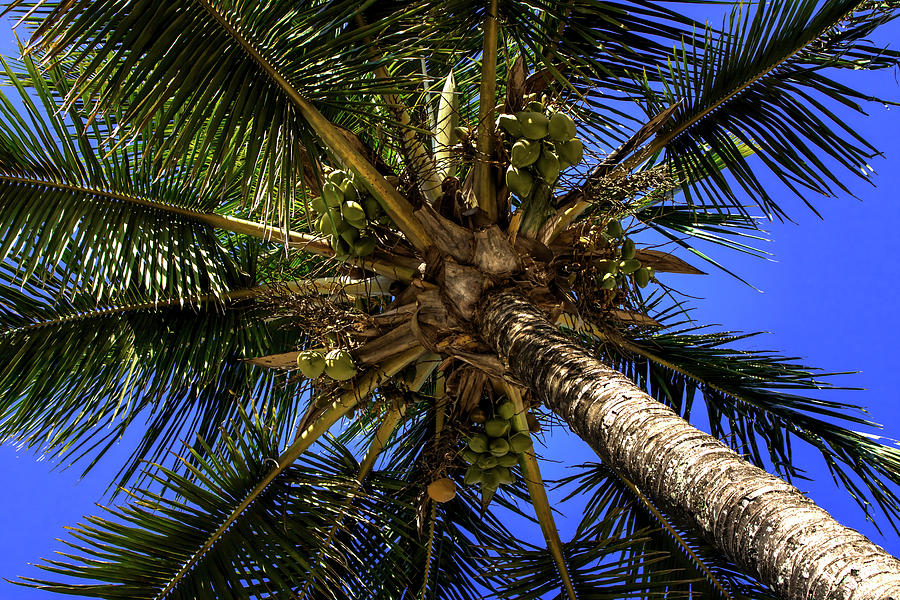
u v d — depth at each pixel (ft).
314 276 17.60
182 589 14.67
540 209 14.78
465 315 14.55
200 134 16.93
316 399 16.83
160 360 17.72
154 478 15.28
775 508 7.64
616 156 16.40
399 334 15.47
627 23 16.63
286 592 15.23
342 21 13.06
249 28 12.25
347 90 13.23
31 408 16.85
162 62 11.74
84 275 15.58
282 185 13.16
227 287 17.65
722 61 16.49
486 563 18.61
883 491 17.54
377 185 14.30
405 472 20.58
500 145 15.03
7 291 16.75
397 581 18.01
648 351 19.35
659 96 17.46
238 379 19.03
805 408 18.49
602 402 10.00
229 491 15.87
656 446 8.98
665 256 17.52
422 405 21.04
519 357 12.17
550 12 15.35
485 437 16.37
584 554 17.71
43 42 11.26
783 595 7.21
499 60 20.04
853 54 16.14
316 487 16.71
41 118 15.43
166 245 16.74
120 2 11.44
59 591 13.92
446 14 14.99
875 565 6.74
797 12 15.79
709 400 19.56
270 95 12.87
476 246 14.60
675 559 18.53
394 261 15.65
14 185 15.14
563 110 16.67
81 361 17.25
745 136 16.78
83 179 15.81
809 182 16.37
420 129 14.05
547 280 15.05
